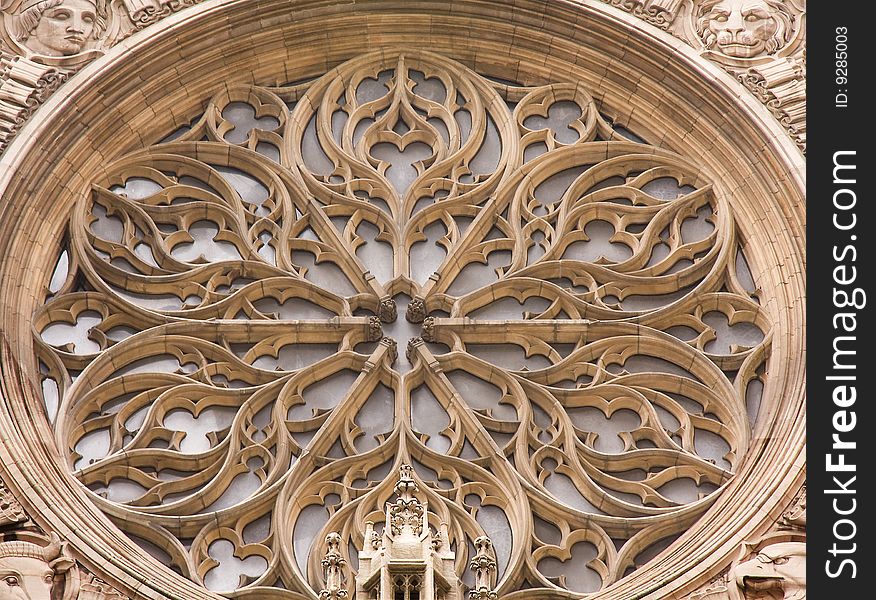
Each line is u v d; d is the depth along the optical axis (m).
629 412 58.00
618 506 55.69
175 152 62.16
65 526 53.16
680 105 62.41
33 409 55.75
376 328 59.03
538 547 55.06
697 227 61.44
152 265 59.84
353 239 60.91
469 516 55.38
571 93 63.84
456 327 59.03
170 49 62.16
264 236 61.12
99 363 57.53
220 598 53.47
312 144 63.06
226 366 58.34
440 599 50.94
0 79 60.31
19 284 57.91
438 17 64.25
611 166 62.47
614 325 58.97
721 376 57.94
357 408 57.84
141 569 53.28
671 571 53.62
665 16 63.22
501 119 63.28
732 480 55.75
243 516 55.31
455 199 61.44
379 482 56.25
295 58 63.91
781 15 63.06
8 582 51.31
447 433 57.53
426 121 63.38
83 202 60.34
